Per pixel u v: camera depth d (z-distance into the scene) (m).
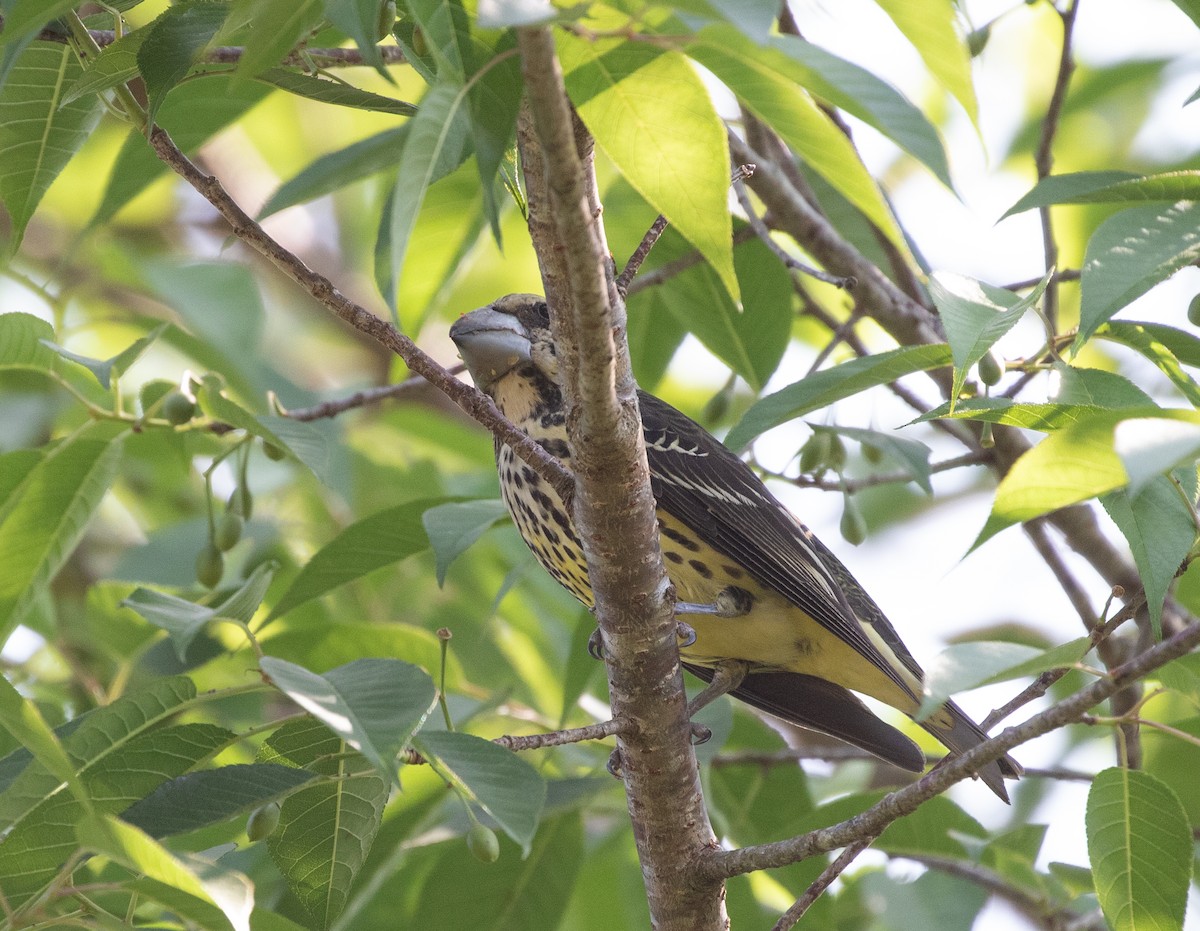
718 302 9.68
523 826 5.16
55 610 10.15
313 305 15.16
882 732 9.04
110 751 5.80
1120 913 5.87
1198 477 5.62
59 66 6.27
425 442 12.24
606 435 5.46
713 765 9.47
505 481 8.91
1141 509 5.45
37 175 6.58
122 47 5.59
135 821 5.62
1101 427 4.34
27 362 7.03
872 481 9.04
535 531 8.75
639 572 5.89
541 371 8.91
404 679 5.14
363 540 8.42
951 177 4.31
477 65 4.33
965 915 8.41
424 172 4.09
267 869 8.14
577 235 4.67
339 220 15.61
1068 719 4.99
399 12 5.56
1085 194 6.27
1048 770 8.41
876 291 9.86
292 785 5.78
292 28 4.63
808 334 12.78
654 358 10.45
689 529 8.91
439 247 9.36
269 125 15.28
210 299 10.46
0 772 6.00
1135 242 5.96
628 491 5.67
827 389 6.90
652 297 10.24
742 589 8.91
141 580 9.72
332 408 9.12
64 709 9.48
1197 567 8.02
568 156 4.43
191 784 5.73
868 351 10.85
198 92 8.64
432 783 8.35
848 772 11.40
